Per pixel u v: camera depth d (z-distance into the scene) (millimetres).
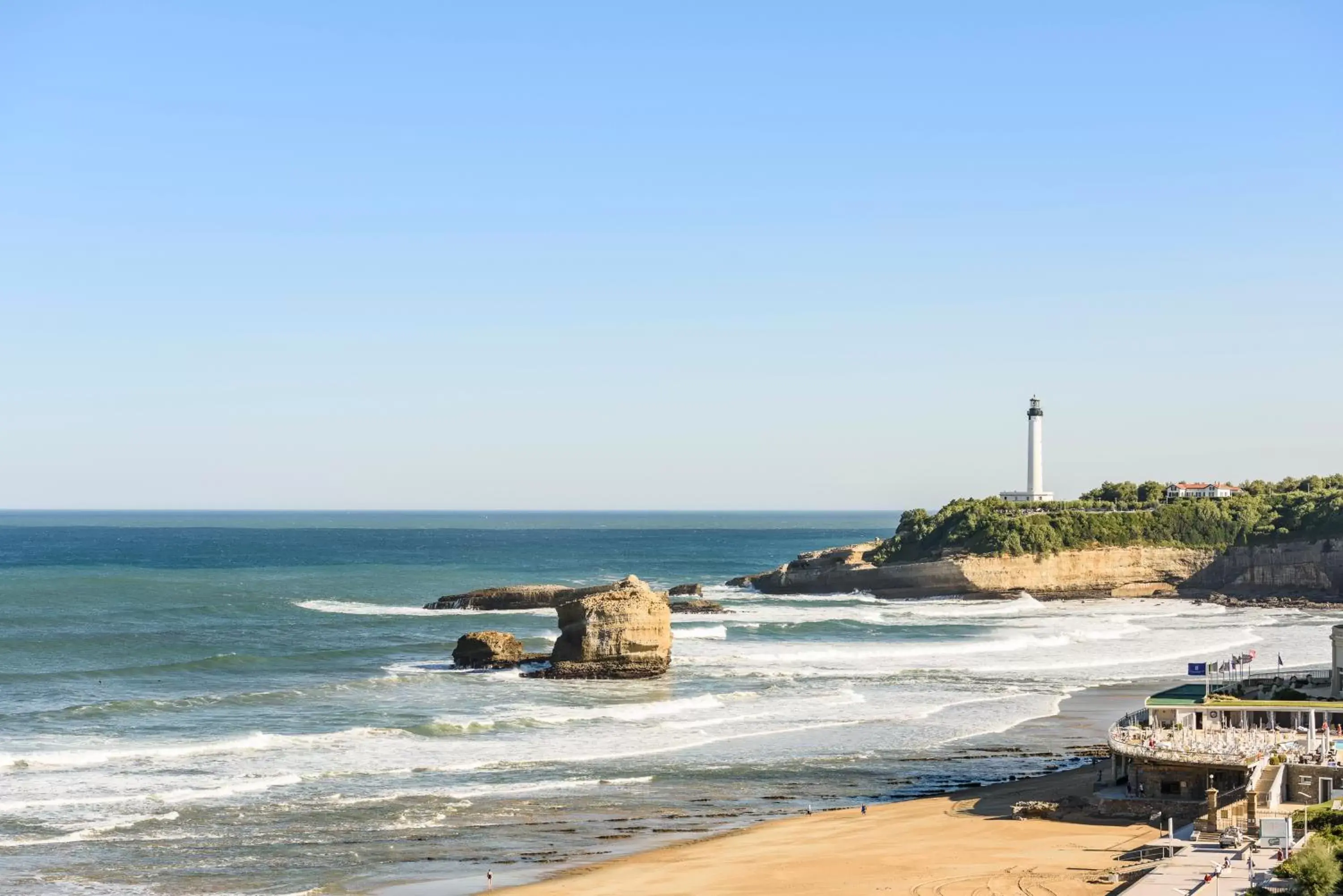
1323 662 106062
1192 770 51812
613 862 48281
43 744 66500
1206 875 40156
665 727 74750
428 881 45938
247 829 52250
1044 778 61938
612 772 63500
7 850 48656
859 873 45531
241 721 74312
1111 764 63875
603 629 91875
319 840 51000
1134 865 44281
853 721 77688
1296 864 38312
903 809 56188
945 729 76000
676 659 103438
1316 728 56344
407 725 73875
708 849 49938
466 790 59375
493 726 73438
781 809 57156
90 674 90188
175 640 109500
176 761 63500
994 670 101188
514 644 96812
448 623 127375
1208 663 67375
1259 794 47906
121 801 55594
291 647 107750
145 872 46500
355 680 90125
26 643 103938
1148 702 59375
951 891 42688
